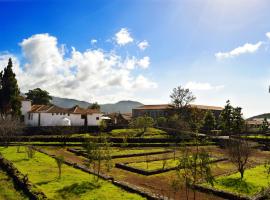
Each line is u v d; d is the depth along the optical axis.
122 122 108.00
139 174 36.41
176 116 87.62
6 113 76.75
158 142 70.50
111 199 22.88
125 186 26.55
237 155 34.78
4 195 24.52
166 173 36.91
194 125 86.50
